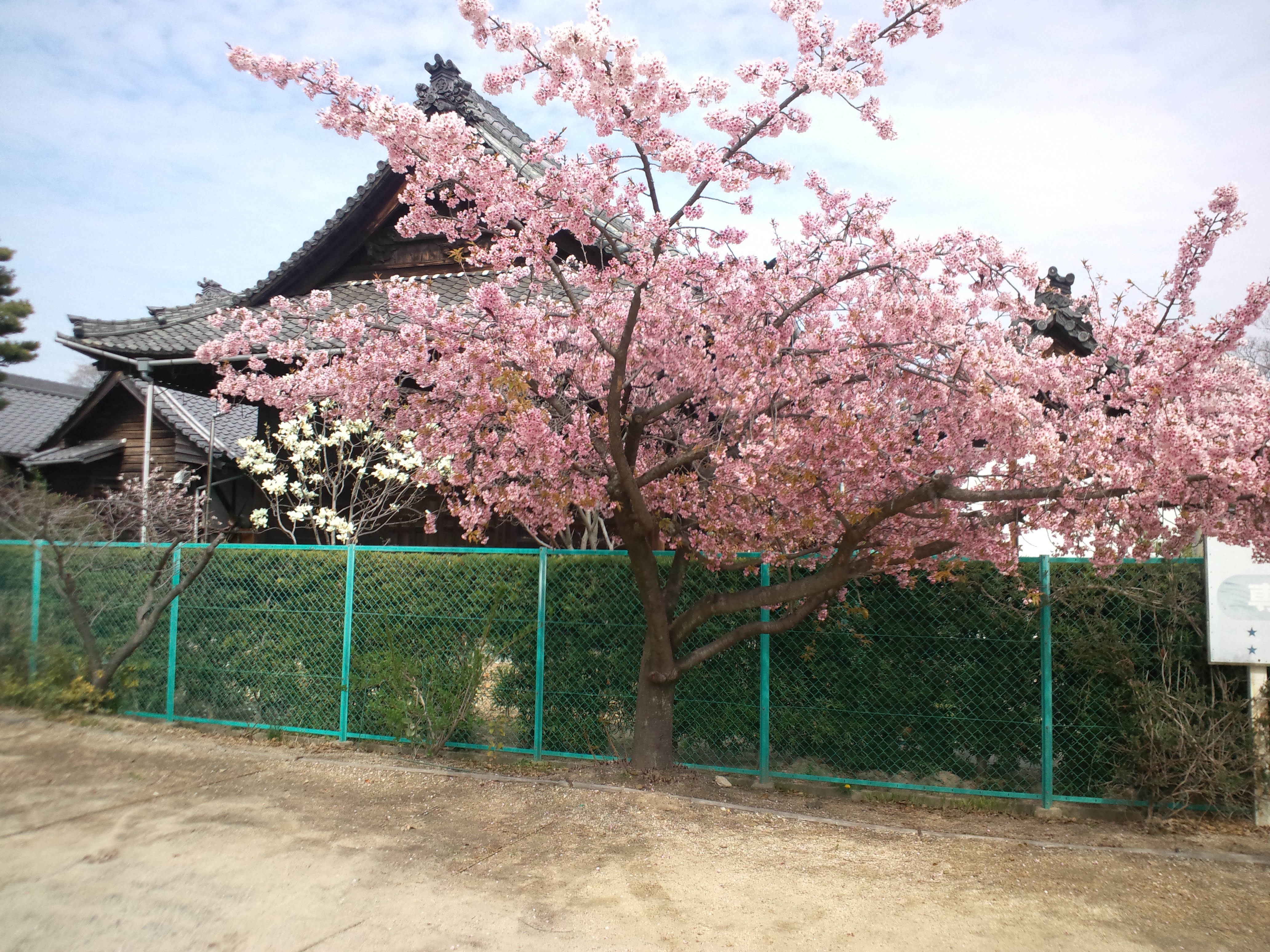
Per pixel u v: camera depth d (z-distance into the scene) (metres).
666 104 4.35
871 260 5.49
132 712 7.45
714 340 5.43
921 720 5.70
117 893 3.73
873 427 4.89
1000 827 5.16
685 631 5.80
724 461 5.21
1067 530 4.76
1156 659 5.41
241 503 14.68
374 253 13.23
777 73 4.96
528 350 5.30
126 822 4.66
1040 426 4.65
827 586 5.19
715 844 4.62
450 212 6.32
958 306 5.27
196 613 7.37
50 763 5.72
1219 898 4.04
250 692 7.13
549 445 5.07
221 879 3.93
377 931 3.47
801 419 5.16
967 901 3.94
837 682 5.83
